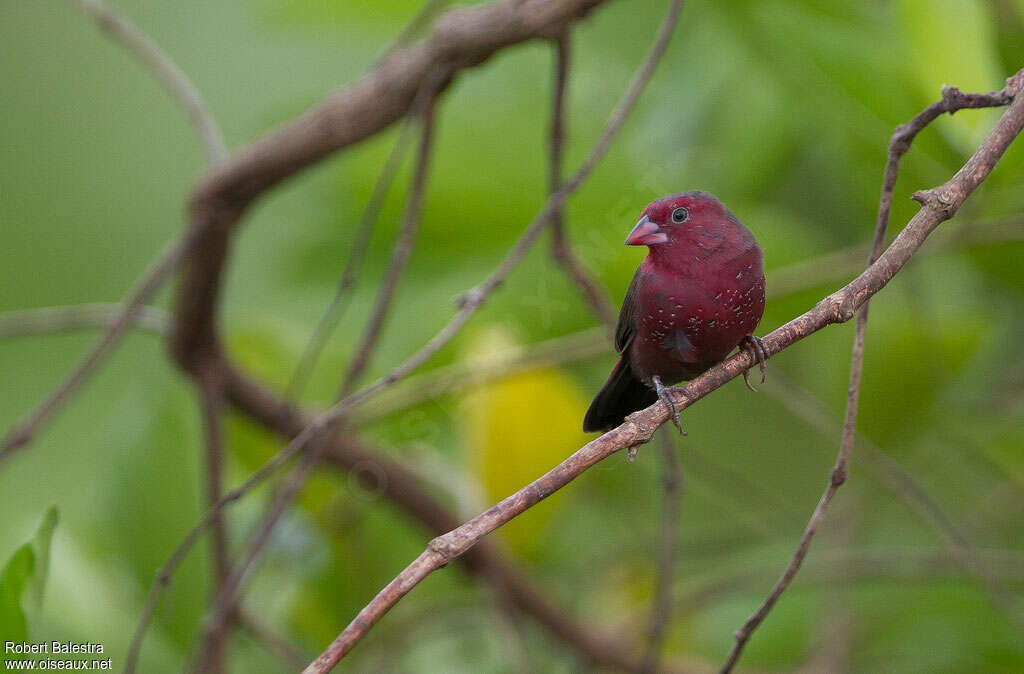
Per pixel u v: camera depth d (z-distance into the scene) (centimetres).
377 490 1004
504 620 995
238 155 877
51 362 1377
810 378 1084
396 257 791
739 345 742
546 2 790
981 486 1187
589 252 1013
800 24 903
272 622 1024
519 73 1093
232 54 1402
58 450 1293
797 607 1107
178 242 870
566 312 1027
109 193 1444
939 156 880
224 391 966
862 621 1085
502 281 707
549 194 859
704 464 1172
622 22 1141
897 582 1027
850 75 892
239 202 892
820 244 1046
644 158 1073
